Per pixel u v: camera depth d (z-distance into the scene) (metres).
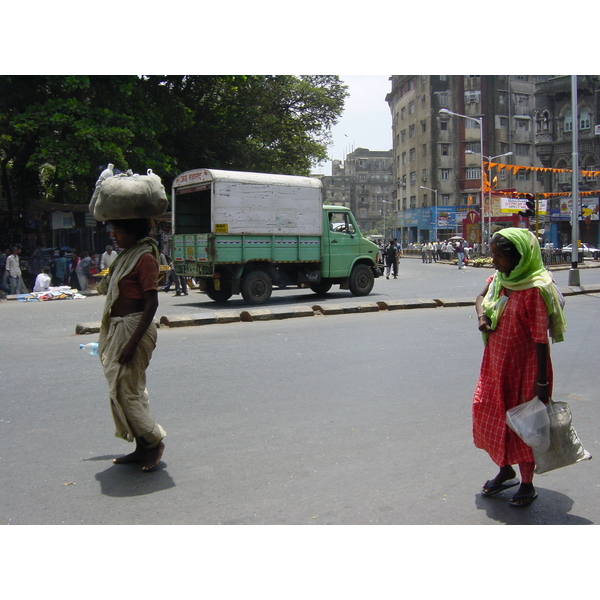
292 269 15.19
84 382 6.41
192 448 4.43
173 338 9.23
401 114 72.75
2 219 21.22
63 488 3.73
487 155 62.75
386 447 4.44
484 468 4.04
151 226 4.04
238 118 25.81
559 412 3.30
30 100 19.48
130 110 19.89
